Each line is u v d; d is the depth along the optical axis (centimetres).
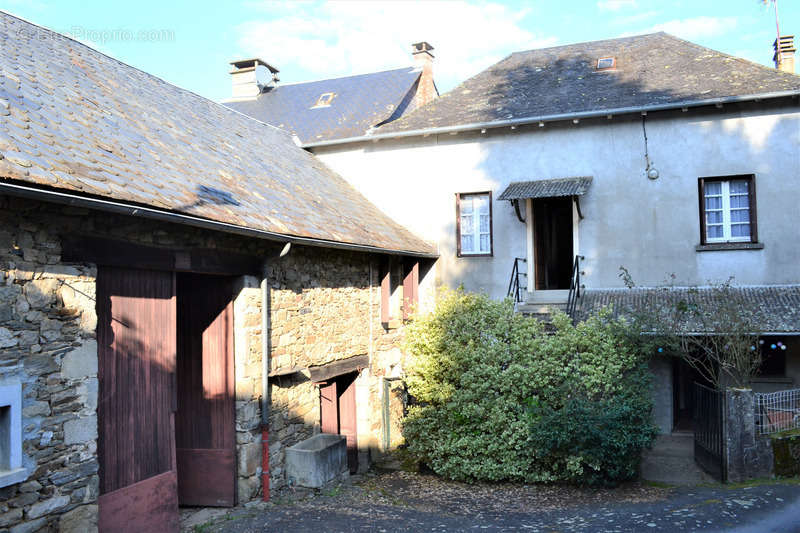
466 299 1041
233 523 687
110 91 846
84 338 545
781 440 866
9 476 464
